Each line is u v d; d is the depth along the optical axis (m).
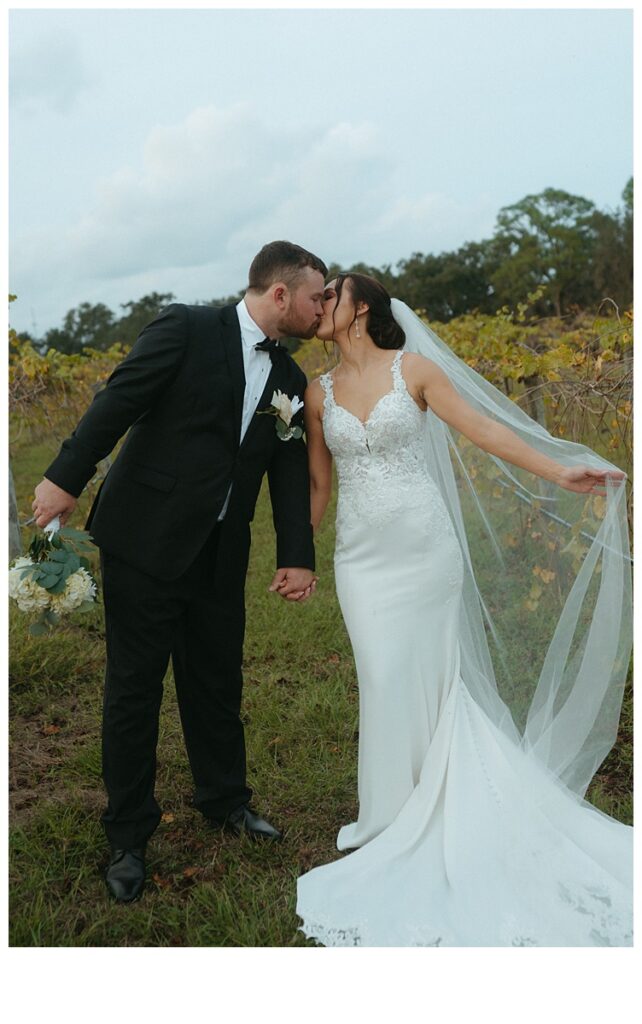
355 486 2.84
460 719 2.84
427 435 3.12
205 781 2.99
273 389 2.77
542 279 45.91
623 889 2.51
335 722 3.72
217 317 2.74
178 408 2.66
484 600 3.28
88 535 2.62
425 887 2.57
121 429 2.60
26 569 2.51
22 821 3.08
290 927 2.49
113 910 2.58
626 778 3.29
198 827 3.06
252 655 4.54
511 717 3.13
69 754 3.59
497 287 46.91
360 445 2.79
